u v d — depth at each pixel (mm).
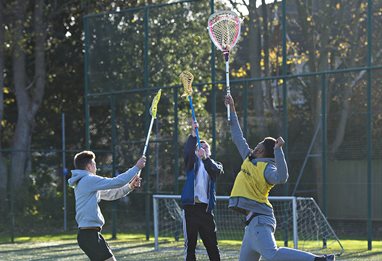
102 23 34781
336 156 28906
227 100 15453
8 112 50062
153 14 33688
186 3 33500
